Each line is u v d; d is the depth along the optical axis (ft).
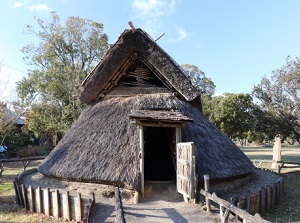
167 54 32.45
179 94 33.94
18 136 84.28
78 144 29.99
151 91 34.63
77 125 33.86
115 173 25.61
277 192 28.43
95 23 87.81
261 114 57.88
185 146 24.82
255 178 35.04
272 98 59.31
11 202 29.40
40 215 24.36
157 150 41.83
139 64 34.83
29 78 88.58
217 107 115.96
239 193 27.30
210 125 34.65
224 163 28.30
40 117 82.94
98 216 20.77
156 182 29.58
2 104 70.38
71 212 22.61
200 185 25.75
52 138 103.04
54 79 81.05
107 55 33.47
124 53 33.22
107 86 35.83
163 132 41.16
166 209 22.70
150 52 32.30
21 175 35.68
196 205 23.35
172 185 28.68
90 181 26.37
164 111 29.68
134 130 29.25
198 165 26.30
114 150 27.73
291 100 57.72
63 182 28.94
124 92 35.32
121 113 31.99
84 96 36.09
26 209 26.30
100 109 34.06
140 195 25.53
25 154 84.84
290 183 40.83
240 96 113.29
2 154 89.61
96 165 26.68
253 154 93.71
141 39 32.42
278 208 27.20
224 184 27.99
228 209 17.98
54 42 85.66
